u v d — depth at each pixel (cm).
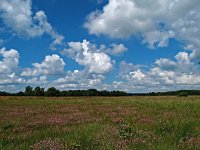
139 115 2075
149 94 15438
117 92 14975
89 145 1039
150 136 1178
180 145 1016
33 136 1249
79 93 14412
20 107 3356
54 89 13850
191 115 1980
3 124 1692
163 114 2114
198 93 13438
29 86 14400
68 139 1074
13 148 1008
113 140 1080
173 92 15038
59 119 1930
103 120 1866
